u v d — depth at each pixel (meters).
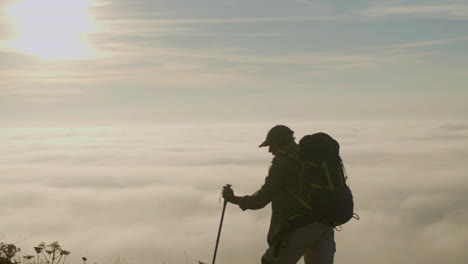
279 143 5.28
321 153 5.09
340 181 5.11
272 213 5.37
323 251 5.18
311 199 5.07
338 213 5.03
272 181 5.18
